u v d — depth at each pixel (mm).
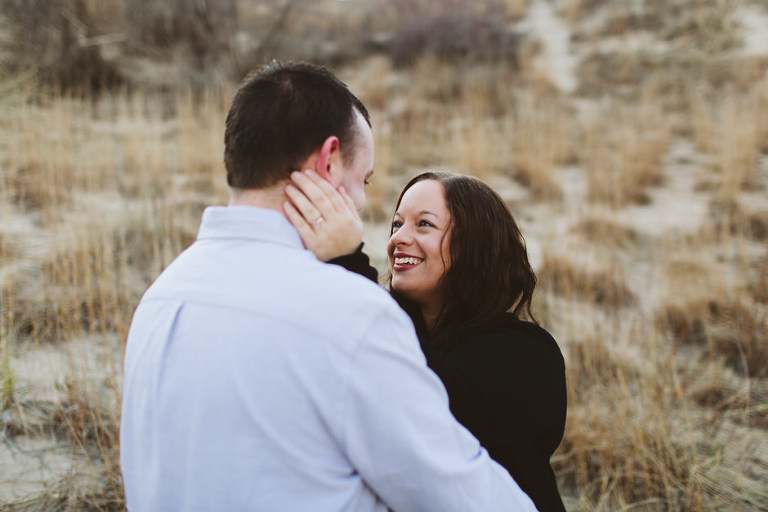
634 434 2568
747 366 3268
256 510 834
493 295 1478
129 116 6738
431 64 10055
